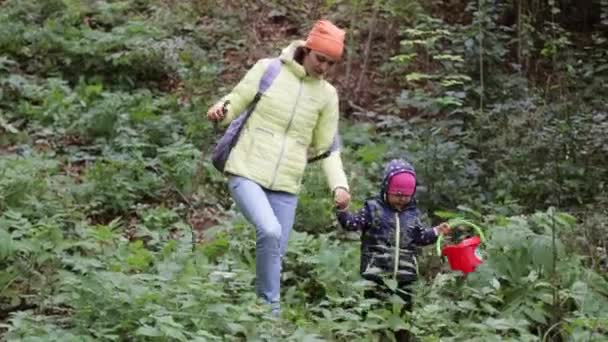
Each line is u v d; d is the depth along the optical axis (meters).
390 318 6.09
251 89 6.35
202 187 9.20
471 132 10.41
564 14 13.44
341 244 8.05
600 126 9.85
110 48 11.55
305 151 6.49
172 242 7.37
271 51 12.38
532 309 6.64
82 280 5.96
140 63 11.49
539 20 13.09
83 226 7.71
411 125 10.77
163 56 11.55
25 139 9.84
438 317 6.39
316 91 6.42
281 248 6.47
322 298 7.11
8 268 6.73
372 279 6.52
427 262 7.64
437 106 10.78
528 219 7.55
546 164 9.57
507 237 6.97
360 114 11.39
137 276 6.08
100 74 11.45
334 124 6.55
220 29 12.71
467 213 9.02
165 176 9.25
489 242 7.16
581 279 7.06
